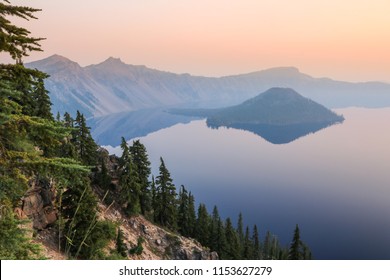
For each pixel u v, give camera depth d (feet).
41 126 29.71
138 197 156.46
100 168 163.32
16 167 28.81
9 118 27.89
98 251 97.45
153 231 157.99
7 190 28.32
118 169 164.04
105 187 156.35
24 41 25.88
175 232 187.93
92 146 151.84
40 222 95.76
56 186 32.86
